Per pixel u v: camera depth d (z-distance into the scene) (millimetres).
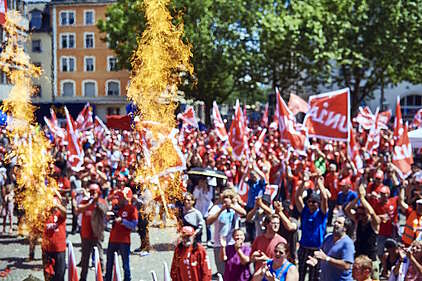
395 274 7086
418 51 32500
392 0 31672
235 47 31578
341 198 10648
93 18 52938
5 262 10344
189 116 18891
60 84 53438
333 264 6863
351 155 13320
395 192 12070
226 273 7062
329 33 31125
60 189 12758
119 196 8844
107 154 18641
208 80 31688
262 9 31953
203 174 11500
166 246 11352
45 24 53031
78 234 13281
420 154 20688
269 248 6746
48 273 8359
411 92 47656
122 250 8781
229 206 7980
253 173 10906
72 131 13148
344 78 35656
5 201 13086
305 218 8438
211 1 30625
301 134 13133
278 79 33656
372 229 8227
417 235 8172
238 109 14070
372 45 32281
